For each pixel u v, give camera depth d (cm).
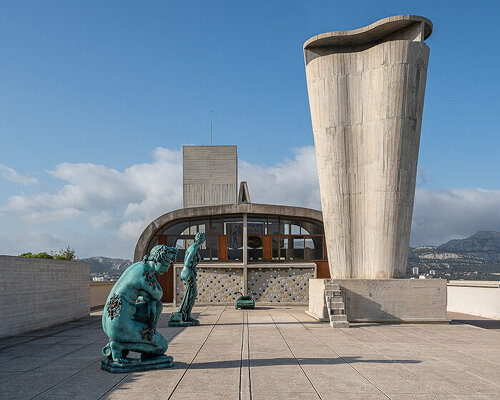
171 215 2734
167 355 981
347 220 1864
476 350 1108
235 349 1105
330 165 1891
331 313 1666
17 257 1473
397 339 1295
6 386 753
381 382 770
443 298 1747
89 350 1136
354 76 1873
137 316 898
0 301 1362
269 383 759
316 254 2809
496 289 2019
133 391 713
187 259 1681
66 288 1875
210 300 2695
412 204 1825
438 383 765
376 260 1808
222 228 2786
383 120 1803
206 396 682
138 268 888
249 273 2723
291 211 2767
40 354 1077
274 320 1798
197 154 4228
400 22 1805
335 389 722
